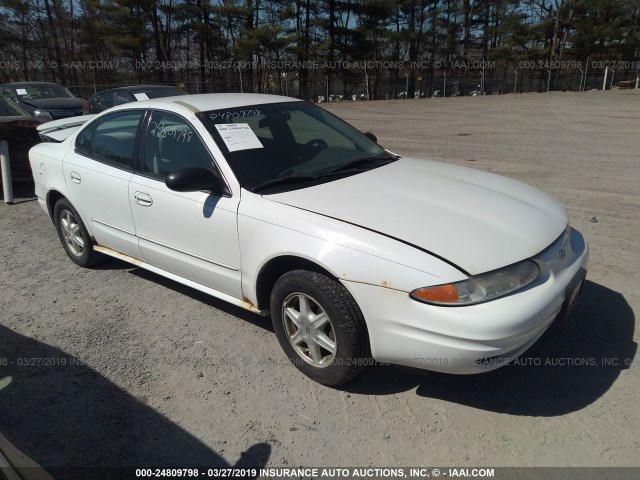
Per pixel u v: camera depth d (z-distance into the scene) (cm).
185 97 420
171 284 457
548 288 277
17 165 751
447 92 4450
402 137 1364
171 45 4803
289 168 355
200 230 349
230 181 335
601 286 420
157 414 292
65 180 465
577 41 5366
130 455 263
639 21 5516
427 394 303
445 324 255
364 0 4275
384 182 346
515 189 362
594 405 287
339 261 279
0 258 530
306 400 301
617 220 584
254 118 384
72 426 284
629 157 991
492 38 5816
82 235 474
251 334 372
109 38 3941
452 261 263
